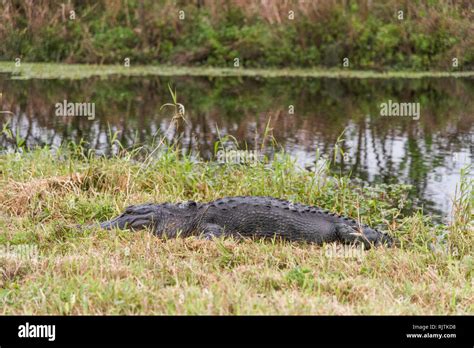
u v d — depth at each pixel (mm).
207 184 17688
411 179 20734
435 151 24531
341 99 36094
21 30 46656
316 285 11430
